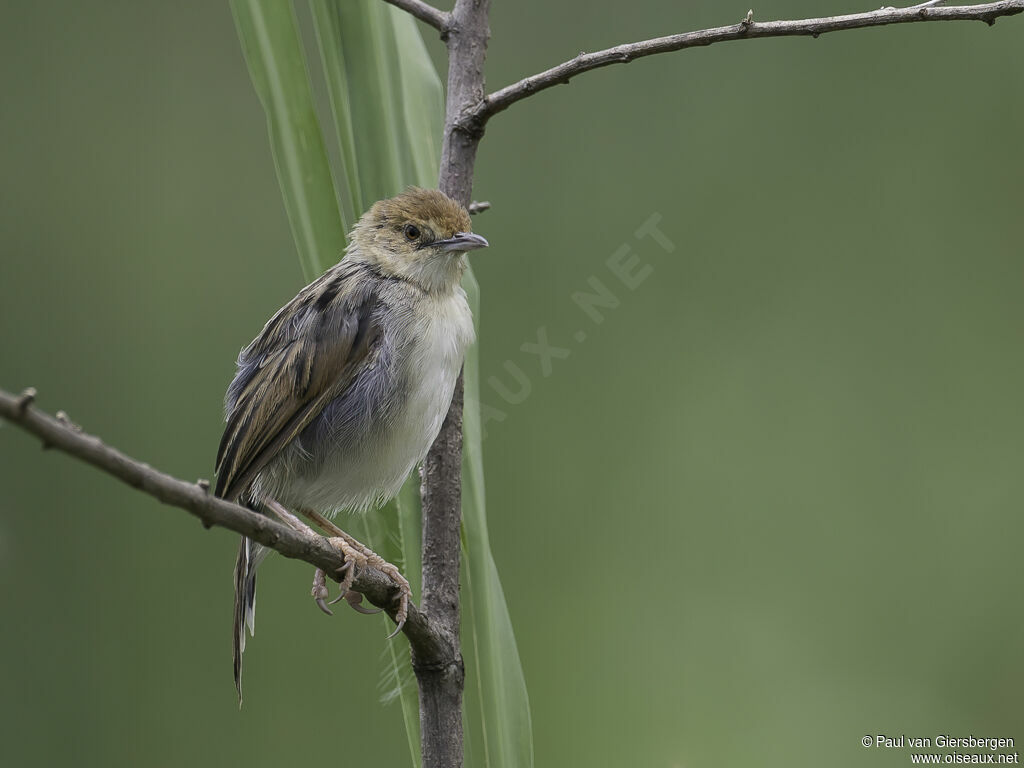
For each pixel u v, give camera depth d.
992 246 12.63
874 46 12.91
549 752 11.98
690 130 12.91
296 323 7.56
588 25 12.88
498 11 12.91
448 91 6.68
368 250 7.80
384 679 6.91
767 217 12.79
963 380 12.37
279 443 7.27
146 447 12.16
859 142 12.88
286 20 6.37
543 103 12.88
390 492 7.55
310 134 6.35
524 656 12.23
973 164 12.73
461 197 6.59
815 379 12.43
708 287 12.77
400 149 6.75
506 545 12.37
